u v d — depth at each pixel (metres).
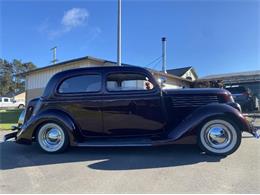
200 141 5.26
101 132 5.68
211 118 5.19
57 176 4.29
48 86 5.83
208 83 22.09
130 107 5.57
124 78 5.68
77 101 5.65
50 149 5.69
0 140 7.60
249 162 4.82
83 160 5.16
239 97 17.73
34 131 5.73
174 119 5.61
